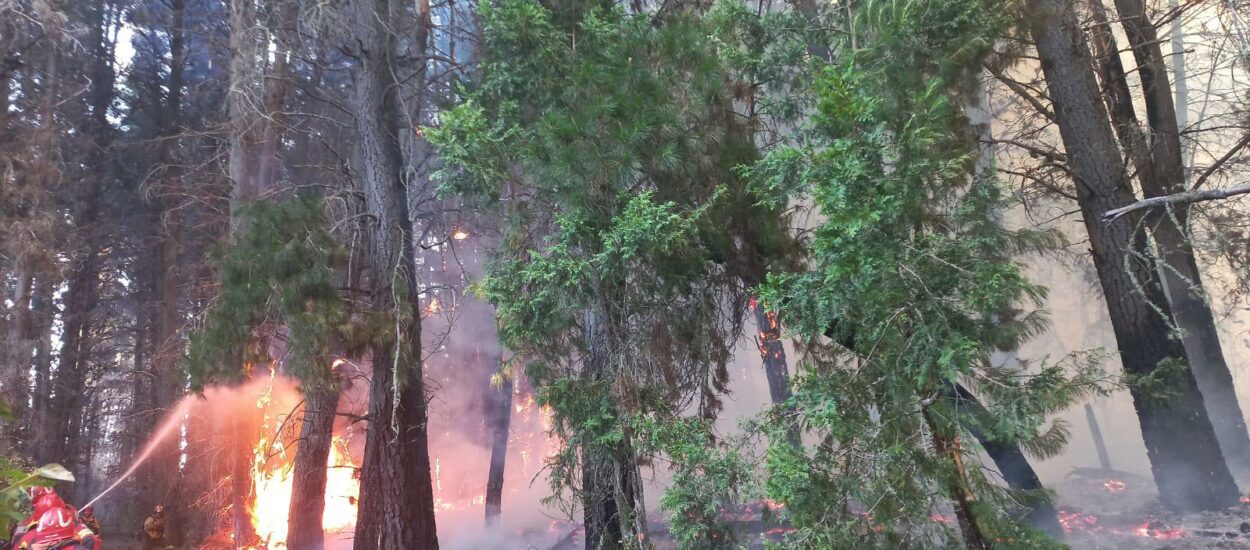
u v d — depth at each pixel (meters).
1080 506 9.08
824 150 4.36
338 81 19.36
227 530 15.38
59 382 22.06
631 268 6.55
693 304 7.16
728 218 6.69
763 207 6.24
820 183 4.32
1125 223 7.94
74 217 20.83
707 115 6.82
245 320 9.91
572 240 6.39
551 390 6.78
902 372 4.31
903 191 4.30
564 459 6.92
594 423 6.44
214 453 15.12
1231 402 9.80
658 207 5.91
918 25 5.56
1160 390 7.17
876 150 4.34
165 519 16.78
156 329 22.12
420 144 12.20
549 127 6.29
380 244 10.32
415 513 9.40
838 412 4.44
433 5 12.17
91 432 26.25
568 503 7.59
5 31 14.12
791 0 7.76
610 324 6.70
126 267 25.12
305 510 11.97
